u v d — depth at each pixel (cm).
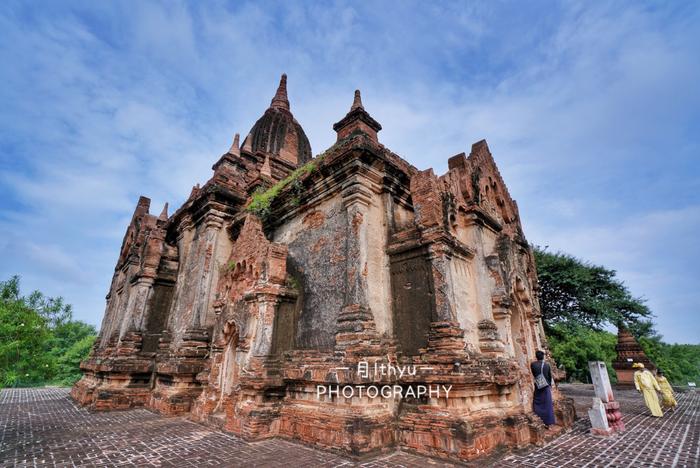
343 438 751
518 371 974
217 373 1154
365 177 1066
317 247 1143
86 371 1908
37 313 2095
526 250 1487
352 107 1171
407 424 805
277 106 3148
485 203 1245
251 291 1095
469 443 704
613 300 2769
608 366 4350
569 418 1106
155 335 1630
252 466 686
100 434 972
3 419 1232
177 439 905
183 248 1753
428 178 987
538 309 1427
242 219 1489
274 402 955
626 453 794
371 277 970
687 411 1484
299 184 1230
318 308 1050
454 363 789
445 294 872
